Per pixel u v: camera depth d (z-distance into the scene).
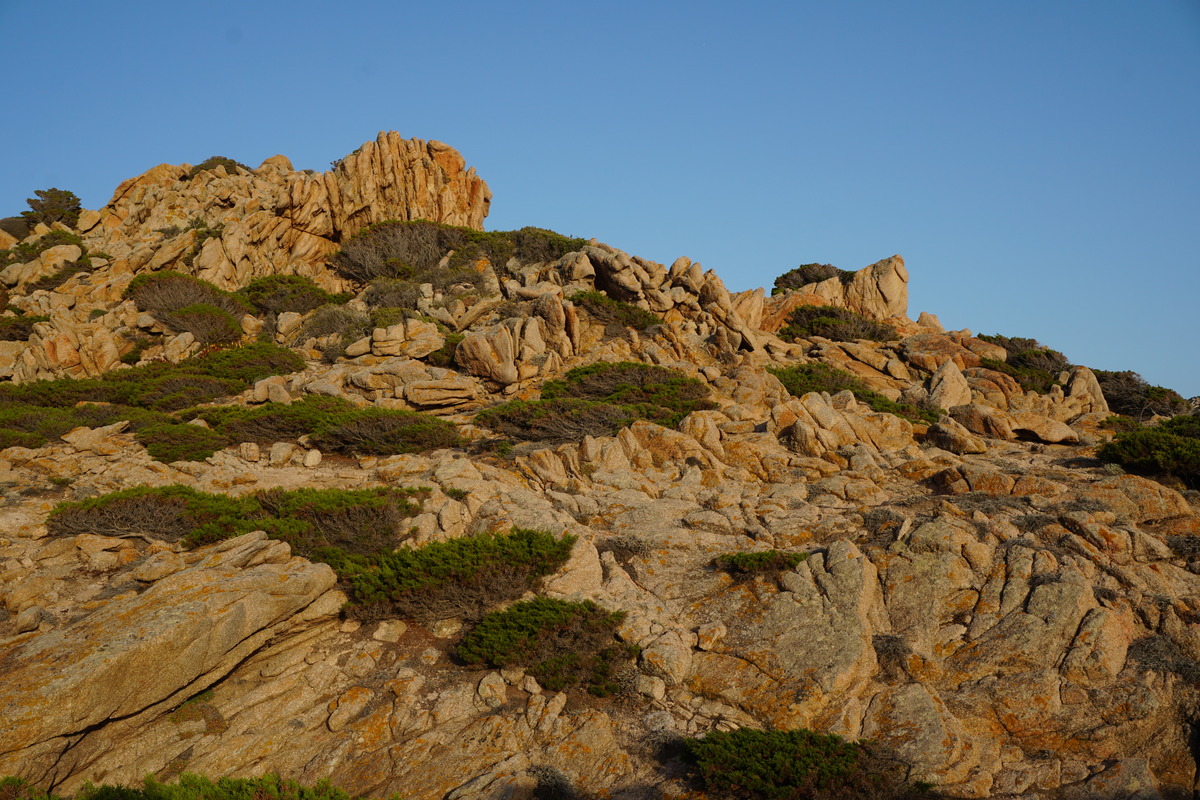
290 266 41.47
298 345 33.69
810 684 12.95
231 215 41.41
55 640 12.15
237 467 21.52
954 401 28.86
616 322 33.72
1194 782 11.52
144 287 35.72
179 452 21.72
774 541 17.06
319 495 17.62
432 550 15.66
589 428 23.59
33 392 27.06
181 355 31.78
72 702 10.92
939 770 11.59
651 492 19.81
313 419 24.16
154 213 44.69
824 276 45.94
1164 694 12.57
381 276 39.72
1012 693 12.84
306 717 12.86
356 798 11.54
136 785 11.40
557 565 15.66
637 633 14.21
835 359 33.06
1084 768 11.70
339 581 15.23
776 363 31.58
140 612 12.73
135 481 19.56
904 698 12.76
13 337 33.97
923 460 20.69
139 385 28.38
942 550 15.52
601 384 27.22
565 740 12.30
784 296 39.44
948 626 14.23
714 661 13.77
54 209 51.44
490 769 11.83
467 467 19.59
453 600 14.91
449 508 17.17
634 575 16.30
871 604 14.76
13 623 13.67
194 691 12.50
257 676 13.38
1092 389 31.97
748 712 12.86
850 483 19.58
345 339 32.56
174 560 15.13
